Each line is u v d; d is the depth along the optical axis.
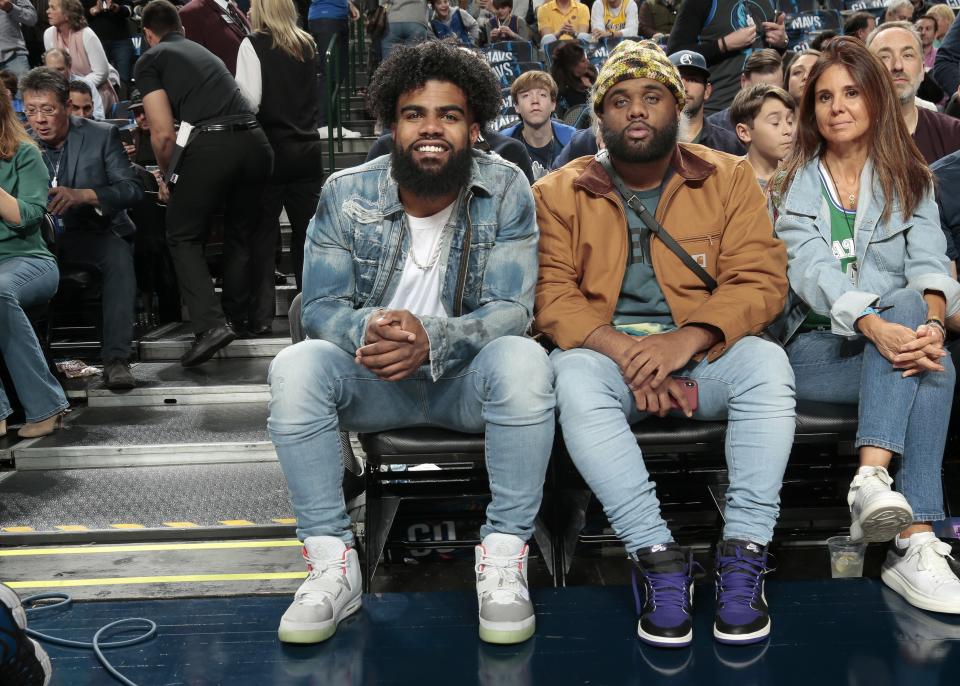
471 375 2.16
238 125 4.05
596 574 2.57
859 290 2.43
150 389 3.85
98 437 3.45
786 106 3.49
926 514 2.20
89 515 2.87
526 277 2.25
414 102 2.13
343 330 2.16
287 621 2.05
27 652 1.75
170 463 3.34
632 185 2.43
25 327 3.43
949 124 3.49
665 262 2.37
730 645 2.00
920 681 1.83
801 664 1.91
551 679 1.88
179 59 4.02
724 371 2.20
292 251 4.72
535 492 2.14
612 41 7.44
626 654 1.98
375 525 2.38
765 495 2.10
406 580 2.55
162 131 4.10
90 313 4.61
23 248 3.56
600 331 2.27
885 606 2.17
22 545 2.73
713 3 4.99
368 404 2.22
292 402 2.10
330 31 6.41
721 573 2.07
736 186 2.38
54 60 6.17
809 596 2.24
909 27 3.37
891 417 2.17
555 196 2.41
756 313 2.26
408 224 2.28
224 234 4.34
